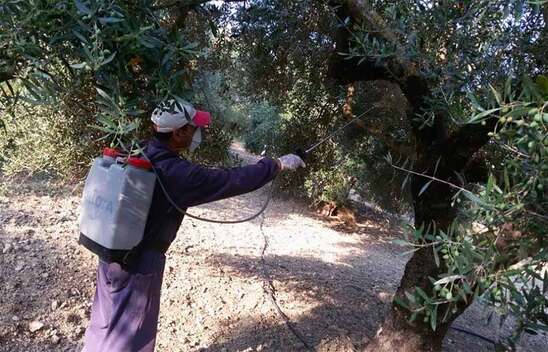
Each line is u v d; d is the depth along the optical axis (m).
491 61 1.90
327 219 10.54
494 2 1.52
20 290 3.80
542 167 1.09
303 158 2.55
